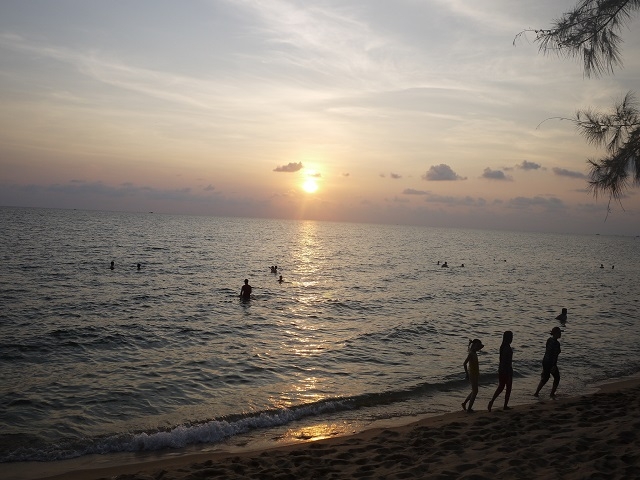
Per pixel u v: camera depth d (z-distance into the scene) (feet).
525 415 37.27
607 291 158.10
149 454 32.89
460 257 307.37
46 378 49.73
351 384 50.96
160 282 132.05
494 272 213.25
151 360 58.44
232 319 87.45
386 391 48.37
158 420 39.27
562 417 36.06
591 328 89.92
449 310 106.63
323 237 543.39
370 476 24.99
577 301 130.21
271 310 98.58
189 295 113.19
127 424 38.24
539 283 176.35
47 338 66.90
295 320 89.25
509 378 41.50
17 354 58.95
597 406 39.81
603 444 27.09
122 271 150.71
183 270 163.12
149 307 95.55
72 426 37.47
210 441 35.53
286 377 53.11
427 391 49.03
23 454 32.27
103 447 33.65
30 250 198.59
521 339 77.00
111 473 29.14
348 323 87.92
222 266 183.62
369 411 42.93
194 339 70.79
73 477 28.43
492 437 31.22
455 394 48.26
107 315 85.51
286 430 38.01
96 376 51.06
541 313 106.52
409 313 100.83
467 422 36.24
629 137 26.40
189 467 27.81
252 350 65.10
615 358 66.18
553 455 25.93
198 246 282.56
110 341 67.31
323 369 56.80
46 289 109.91
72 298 100.73
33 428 36.76
